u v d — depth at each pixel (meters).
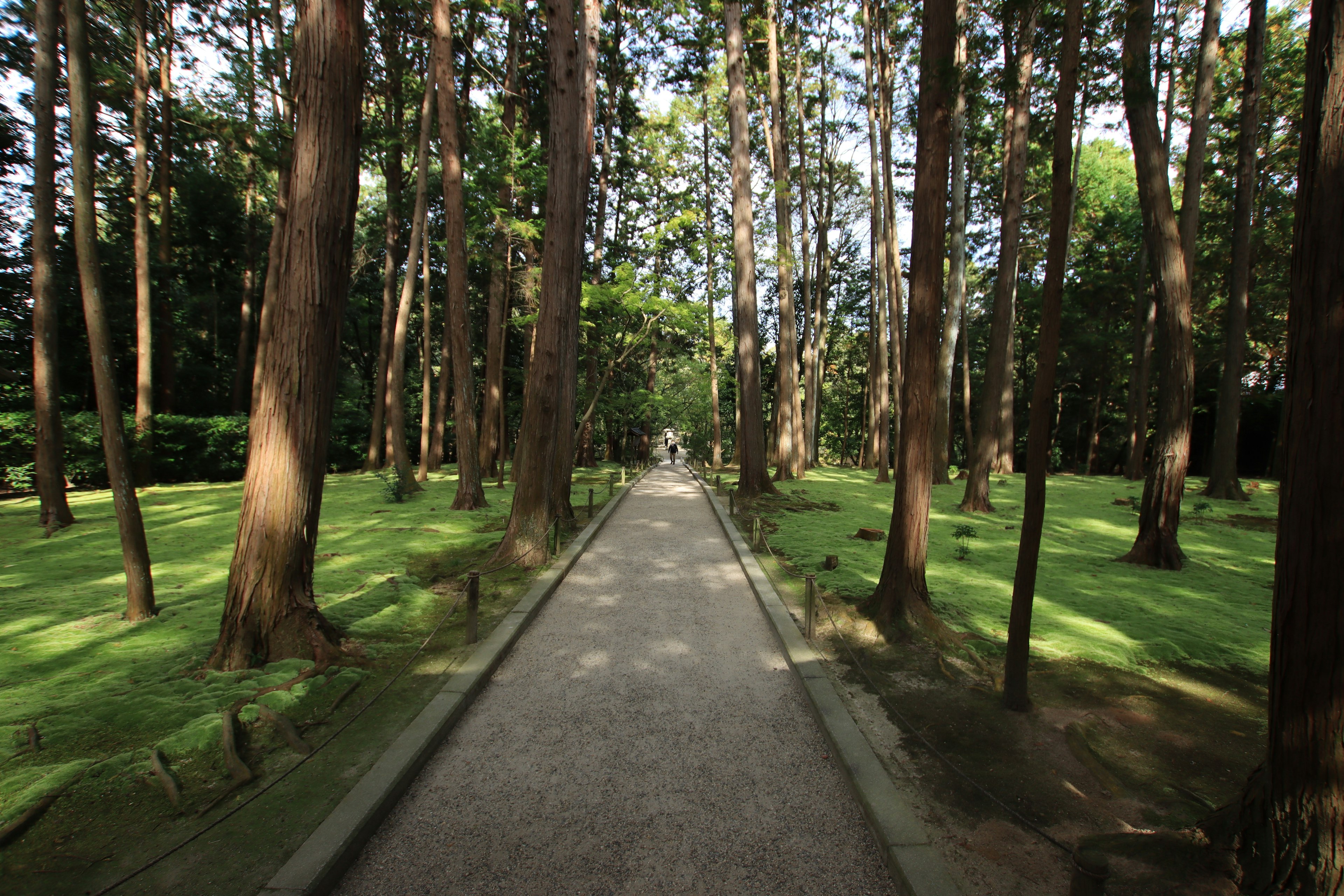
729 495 15.12
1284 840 2.35
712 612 6.68
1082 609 6.82
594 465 30.50
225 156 22.83
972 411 36.91
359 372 33.00
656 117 27.28
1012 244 15.90
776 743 3.93
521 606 6.47
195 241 22.84
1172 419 8.89
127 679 4.53
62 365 19.53
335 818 2.94
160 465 18.12
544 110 21.64
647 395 26.94
